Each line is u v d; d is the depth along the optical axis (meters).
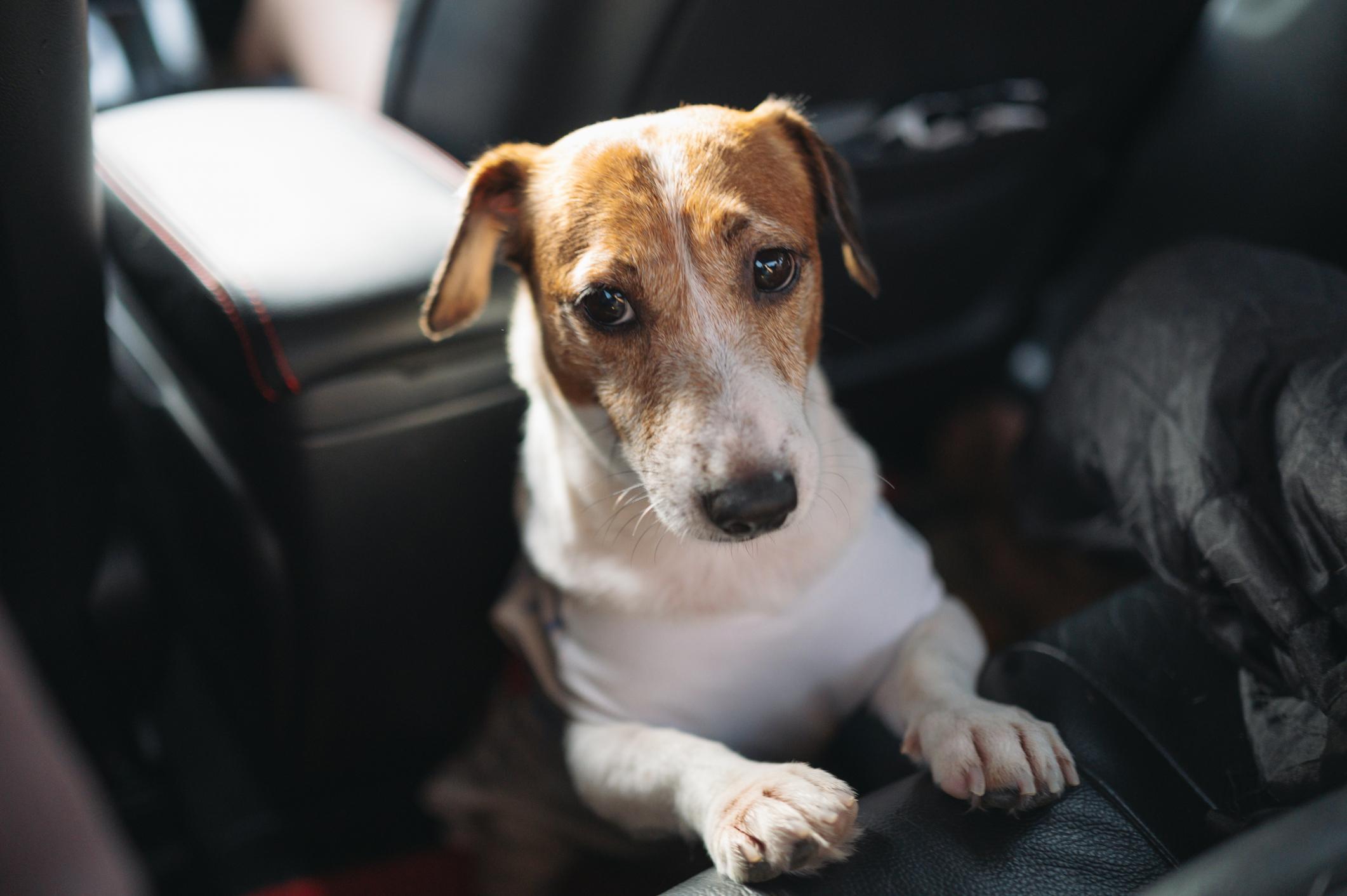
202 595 0.53
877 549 0.46
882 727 0.44
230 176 0.48
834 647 0.45
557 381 0.45
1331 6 0.48
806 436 0.41
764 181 0.43
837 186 0.46
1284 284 0.41
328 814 0.54
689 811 0.40
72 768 0.27
